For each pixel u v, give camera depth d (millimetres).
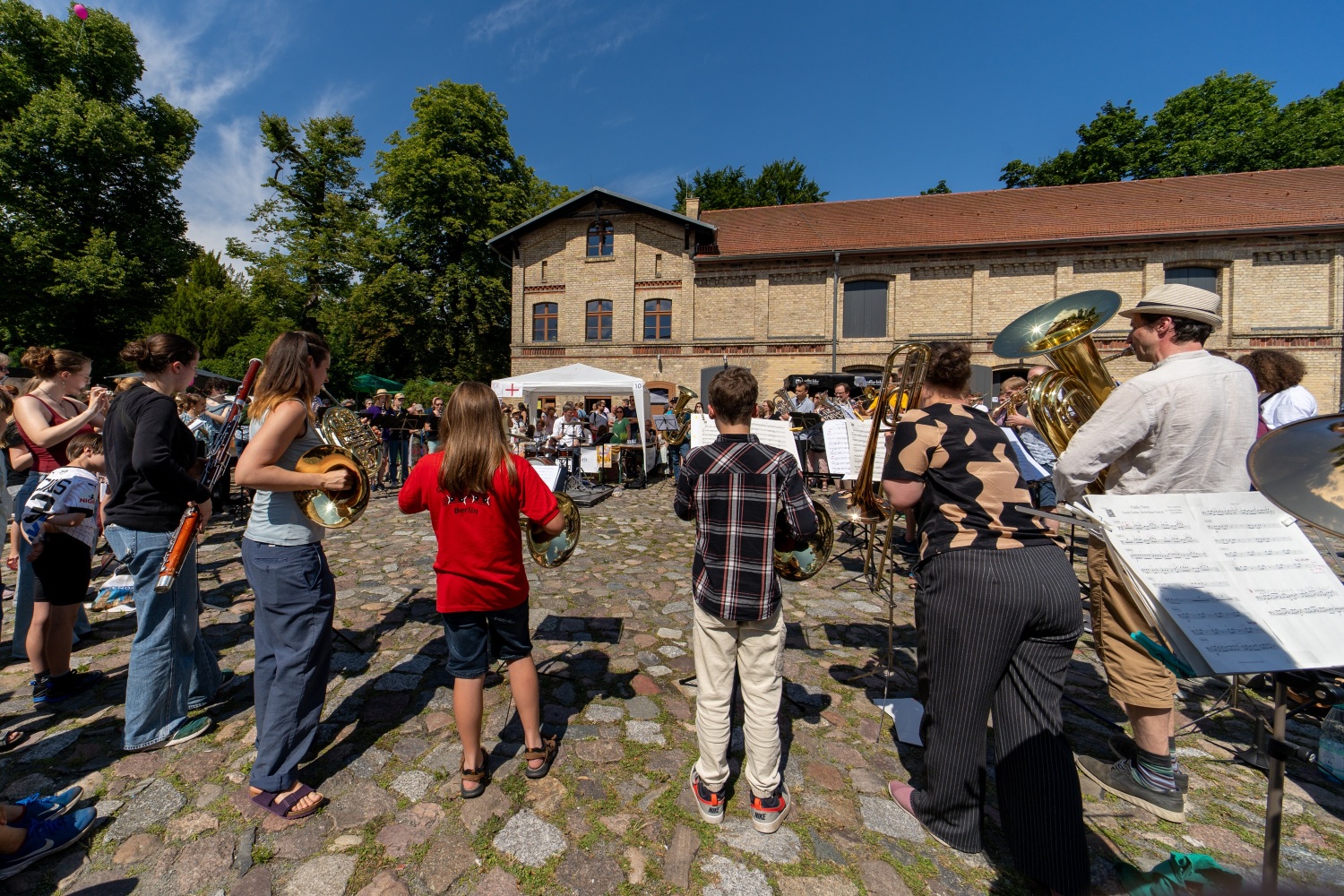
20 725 2418
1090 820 1974
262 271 23578
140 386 2182
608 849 1811
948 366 1849
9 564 3299
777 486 1822
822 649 3334
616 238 18328
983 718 1694
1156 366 2045
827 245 16984
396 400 9250
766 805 1891
